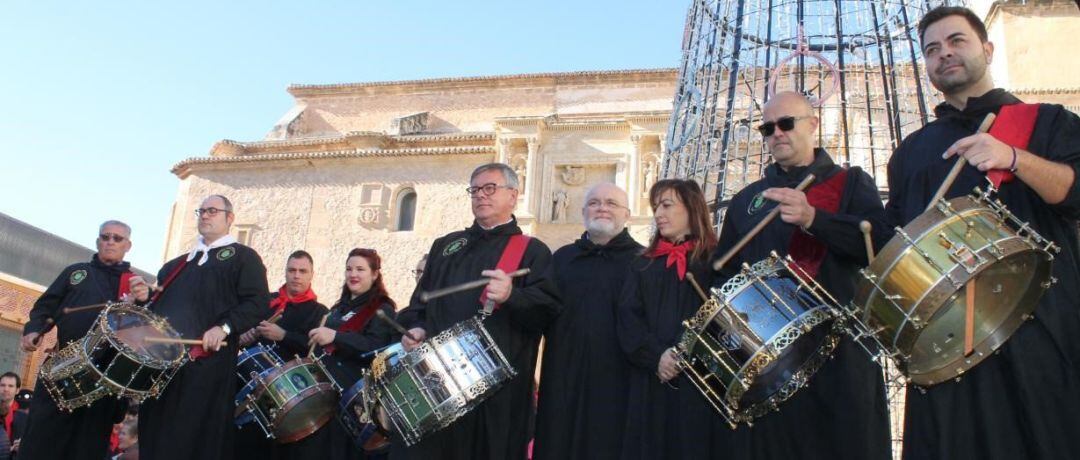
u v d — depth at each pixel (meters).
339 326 7.17
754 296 3.70
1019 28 18.98
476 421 4.92
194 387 6.11
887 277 3.09
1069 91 17.25
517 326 5.08
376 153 26.58
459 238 5.45
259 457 7.24
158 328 6.05
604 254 5.27
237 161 27.94
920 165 3.55
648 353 4.46
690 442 4.25
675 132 9.79
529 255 5.16
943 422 3.12
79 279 7.38
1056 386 2.98
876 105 11.51
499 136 25.06
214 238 6.75
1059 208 3.10
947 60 3.51
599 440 4.68
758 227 3.96
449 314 5.09
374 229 26.20
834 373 3.89
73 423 6.43
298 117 32.12
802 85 8.59
